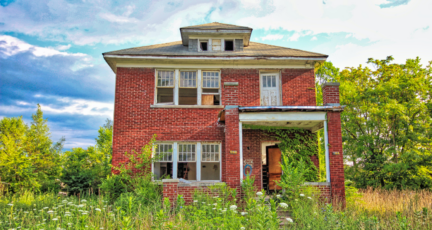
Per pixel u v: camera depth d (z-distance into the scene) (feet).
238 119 37.01
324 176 48.01
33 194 41.27
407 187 52.13
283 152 44.27
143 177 41.47
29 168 48.11
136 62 46.93
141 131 45.11
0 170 45.91
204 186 35.81
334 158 36.17
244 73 47.42
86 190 42.11
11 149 48.65
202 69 47.67
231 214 23.81
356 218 27.96
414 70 64.03
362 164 62.13
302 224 25.91
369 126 61.31
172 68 47.44
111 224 25.63
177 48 51.78
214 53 48.55
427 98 59.88
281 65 47.60
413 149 55.57
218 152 45.29
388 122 59.36
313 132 44.93
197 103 46.68
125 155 44.21
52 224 25.63
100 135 70.49
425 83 60.23
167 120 45.55
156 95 46.78
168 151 44.68
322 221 24.94
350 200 36.60
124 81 46.39
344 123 64.90
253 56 45.75
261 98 47.34
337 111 37.17
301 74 47.55
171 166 45.11
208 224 23.97
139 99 46.01
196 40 50.78
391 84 59.98
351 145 63.26
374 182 57.11
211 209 27.99
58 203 34.99
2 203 35.68
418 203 35.35
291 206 30.91
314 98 46.83
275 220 19.76
